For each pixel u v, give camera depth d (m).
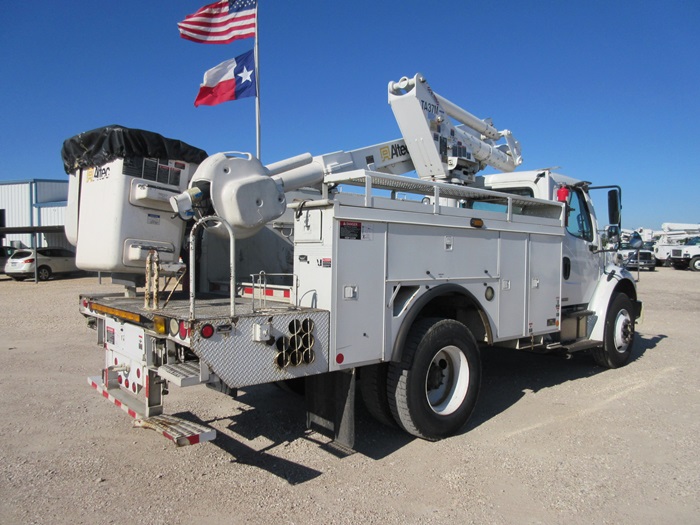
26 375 6.60
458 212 4.56
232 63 8.22
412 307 4.20
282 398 5.69
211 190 3.95
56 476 3.79
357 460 4.12
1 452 4.21
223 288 5.15
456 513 3.29
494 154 6.91
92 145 4.29
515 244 5.23
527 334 5.39
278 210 4.25
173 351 3.60
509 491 3.59
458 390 4.68
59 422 4.91
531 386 6.25
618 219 6.69
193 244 3.19
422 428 4.30
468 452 4.27
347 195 3.72
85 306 4.84
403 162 6.10
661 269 32.91
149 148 4.21
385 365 4.38
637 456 4.17
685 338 9.46
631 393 5.91
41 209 30.03
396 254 4.08
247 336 3.29
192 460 4.10
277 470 3.93
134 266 4.23
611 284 6.95
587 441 4.49
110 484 3.67
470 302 4.77
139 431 4.70
